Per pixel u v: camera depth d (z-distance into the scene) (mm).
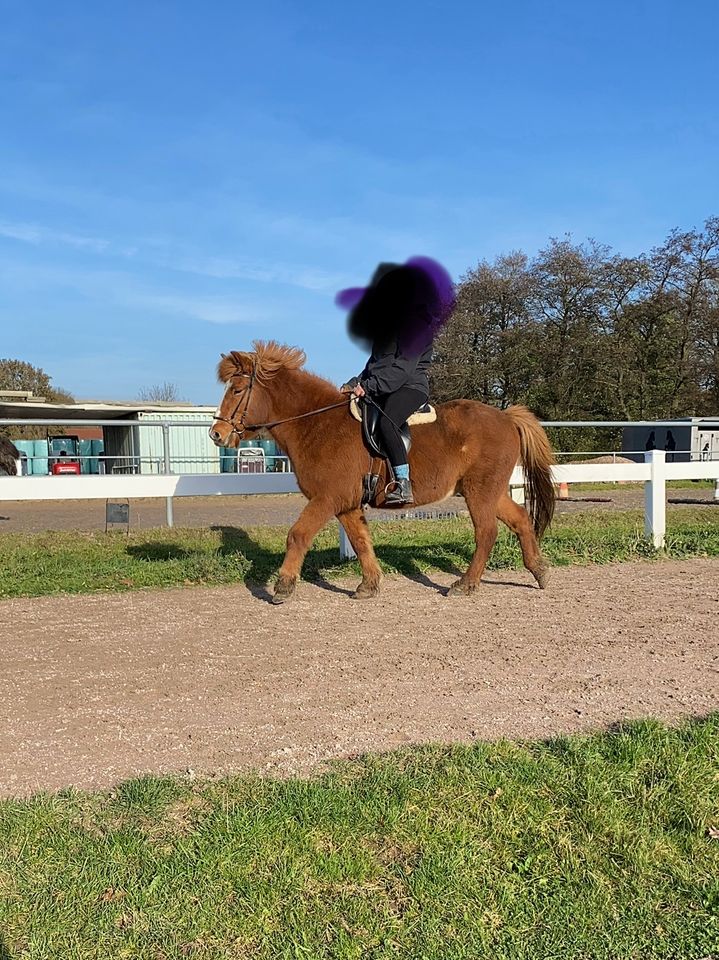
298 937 2393
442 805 3098
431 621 6137
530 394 36125
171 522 11938
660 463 9359
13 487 7539
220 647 5426
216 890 2586
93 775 3447
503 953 2357
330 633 5793
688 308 33281
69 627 5941
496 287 34812
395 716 4145
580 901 2572
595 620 6141
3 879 2629
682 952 2381
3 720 4094
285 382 6598
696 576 7820
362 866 2703
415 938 2402
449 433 6734
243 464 24953
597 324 34656
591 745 3662
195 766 3529
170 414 27531
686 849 2871
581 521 12016
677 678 4762
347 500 6496
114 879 2633
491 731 3928
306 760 3590
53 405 24641
